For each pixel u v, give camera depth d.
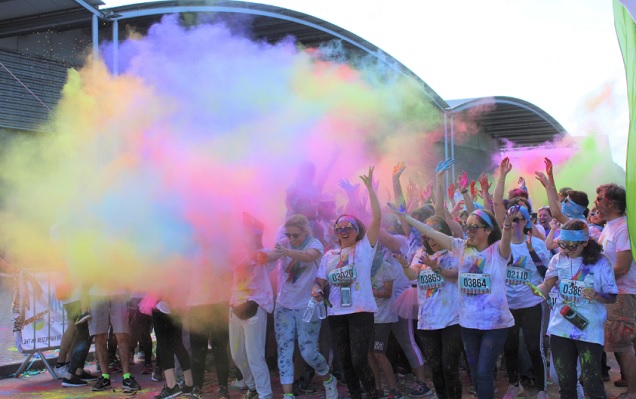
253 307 5.81
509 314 4.92
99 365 7.00
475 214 4.97
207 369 7.54
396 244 5.87
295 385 6.50
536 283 5.83
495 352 4.85
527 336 5.71
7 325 9.80
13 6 11.93
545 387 5.71
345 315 5.42
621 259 5.34
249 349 5.84
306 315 5.46
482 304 4.88
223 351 6.04
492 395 4.87
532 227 6.43
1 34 12.70
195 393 6.02
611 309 5.44
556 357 4.87
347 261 5.45
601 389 4.71
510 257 5.47
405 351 6.19
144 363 7.52
